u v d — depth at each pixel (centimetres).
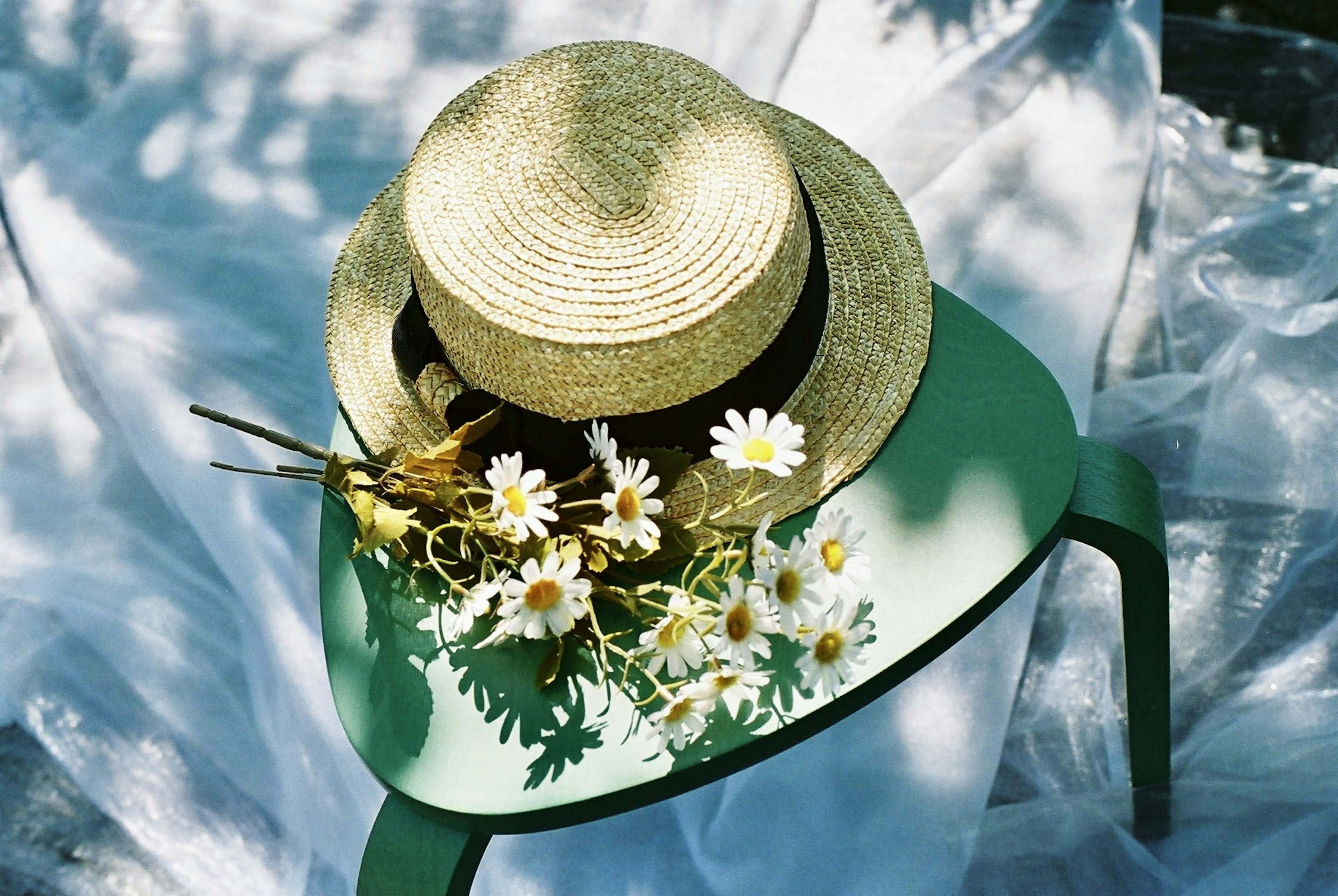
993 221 141
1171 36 163
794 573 87
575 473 95
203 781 122
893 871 116
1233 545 130
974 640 123
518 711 92
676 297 91
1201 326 140
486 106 99
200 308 137
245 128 149
